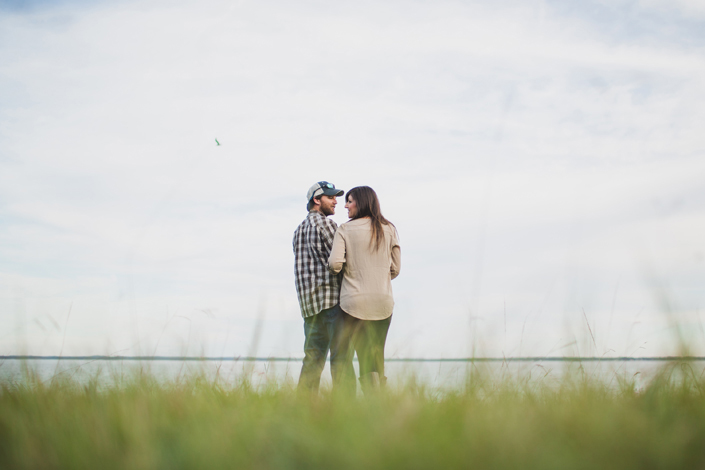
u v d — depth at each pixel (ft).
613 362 7.70
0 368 7.84
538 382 7.83
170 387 8.29
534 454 4.74
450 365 7.84
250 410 6.71
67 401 7.27
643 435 5.16
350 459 4.80
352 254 12.24
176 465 4.98
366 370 11.43
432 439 5.10
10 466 5.05
